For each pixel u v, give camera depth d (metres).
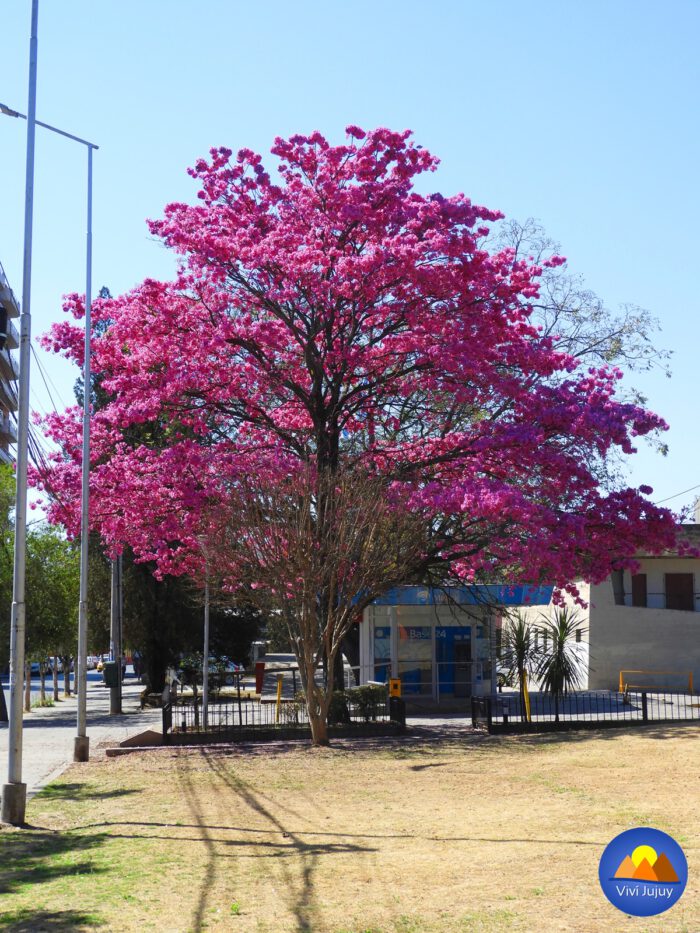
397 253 24.00
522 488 25.28
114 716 37.25
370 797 15.40
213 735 24.61
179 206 26.81
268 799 15.60
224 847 11.79
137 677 82.75
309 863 10.59
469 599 33.41
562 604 29.64
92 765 21.23
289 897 9.12
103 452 27.94
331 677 22.97
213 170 26.84
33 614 40.97
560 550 24.42
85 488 23.89
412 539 22.88
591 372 26.62
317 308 25.27
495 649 32.81
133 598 45.09
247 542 21.73
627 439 24.83
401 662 33.59
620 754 18.19
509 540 25.09
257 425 28.14
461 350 24.61
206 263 25.67
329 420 26.39
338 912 8.49
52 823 14.34
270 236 25.03
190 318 26.36
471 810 13.70
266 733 24.80
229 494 22.72
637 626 41.59
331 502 22.16
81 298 27.73
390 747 21.77
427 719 29.19
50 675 83.56
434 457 26.95
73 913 8.73
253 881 9.86
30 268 15.74
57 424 27.77
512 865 9.87
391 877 9.70
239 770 19.22
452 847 11.06
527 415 25.34
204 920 8.42
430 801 14.73
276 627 26.05
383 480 23.19
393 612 33.78
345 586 22.58
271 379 26.55
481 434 25.70
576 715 27.23
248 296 26.58
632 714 28.48
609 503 25.59
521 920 7.88
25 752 24.80
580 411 24.86
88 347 24.73
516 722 24.73
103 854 11.61
